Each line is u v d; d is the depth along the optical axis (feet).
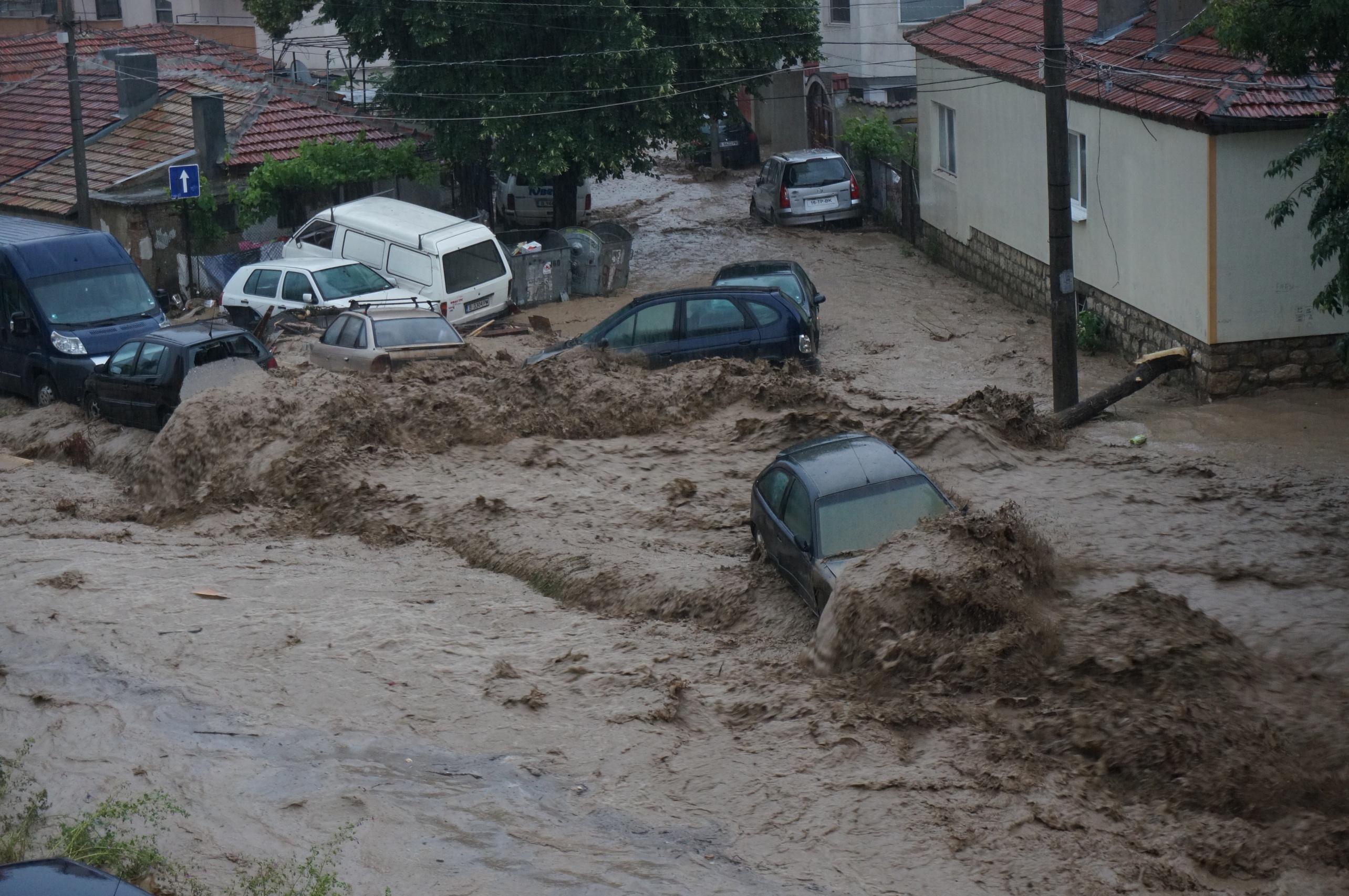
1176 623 31.12
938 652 29.73
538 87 88.99
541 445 49.39
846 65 127.54
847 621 30.58
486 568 40.09
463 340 63.41
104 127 100.99
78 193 86.28
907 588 30.58
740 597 35.17
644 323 58.03
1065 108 52.29
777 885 22.63
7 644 33.50
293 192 94.58
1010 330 69.97
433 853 23.52
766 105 139.74
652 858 23.44
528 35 88.28
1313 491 42.27
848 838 24.18
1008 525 33.47
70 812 24.67
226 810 24.89
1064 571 35.76
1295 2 40.19
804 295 66.18
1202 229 53.21
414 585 38.24
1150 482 44.19
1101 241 63.72
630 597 36.22
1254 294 53.06
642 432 51.65
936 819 24.66
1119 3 67.15
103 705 29.55
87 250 66.23
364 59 94.17
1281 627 32.19
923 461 46.68
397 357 60.18
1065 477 45.14
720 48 89.86
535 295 84.58
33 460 57.31
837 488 34.99
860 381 61.11
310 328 69.56
